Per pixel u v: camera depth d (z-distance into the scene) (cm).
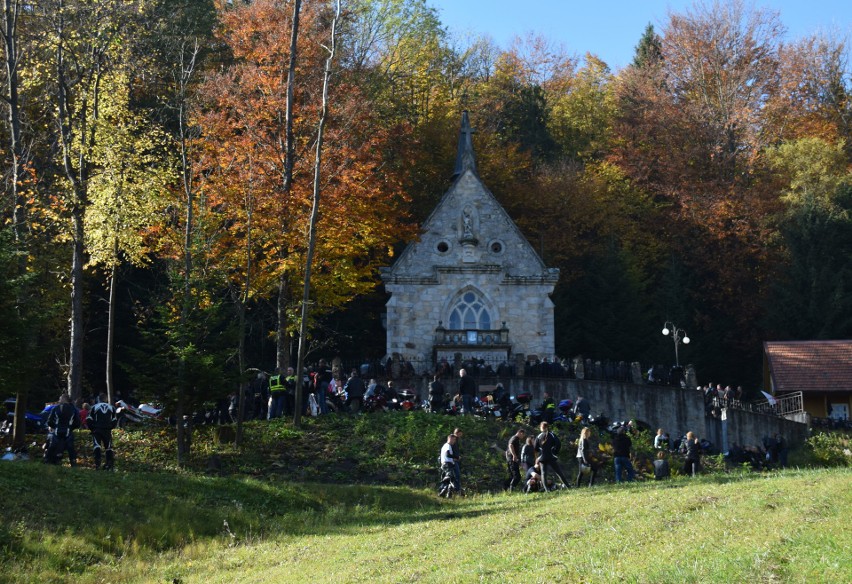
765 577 1128
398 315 4994
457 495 2655
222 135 3944
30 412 3712
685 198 6431
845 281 5941
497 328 5003
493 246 5119
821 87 7138
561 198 6291
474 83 7488
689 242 6512
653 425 4334
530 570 1344
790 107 7000
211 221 3584
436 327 4975
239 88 4162
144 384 2811
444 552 1612
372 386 3575
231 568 1784
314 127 4034
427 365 4916
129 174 3528
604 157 7269
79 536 1930
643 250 6488
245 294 3212
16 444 2841
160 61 4462
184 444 2925
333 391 3550
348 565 1633
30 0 3769
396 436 3145
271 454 2973
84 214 3566
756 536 1355
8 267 2667
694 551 1302
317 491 2566
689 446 3069
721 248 6334
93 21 3669
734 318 6328
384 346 5631
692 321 6200
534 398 4178
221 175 3722
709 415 4444
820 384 5131
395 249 5847
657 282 6475
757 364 6238
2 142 4297
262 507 2378
